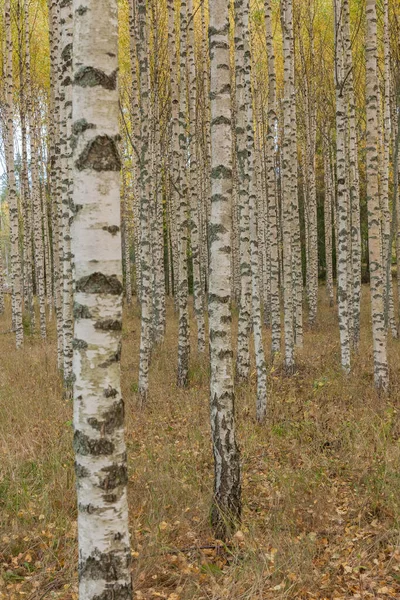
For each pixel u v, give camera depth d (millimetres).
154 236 15273
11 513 4941
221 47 4723
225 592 3668
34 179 17906
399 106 13227
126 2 15789
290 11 11414
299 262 14406
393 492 5070
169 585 4031
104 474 2670
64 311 9367
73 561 4188
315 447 6363
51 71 13383
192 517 4895
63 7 8297
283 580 3844
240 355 10305
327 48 17328
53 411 8055
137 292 24391
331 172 23406
